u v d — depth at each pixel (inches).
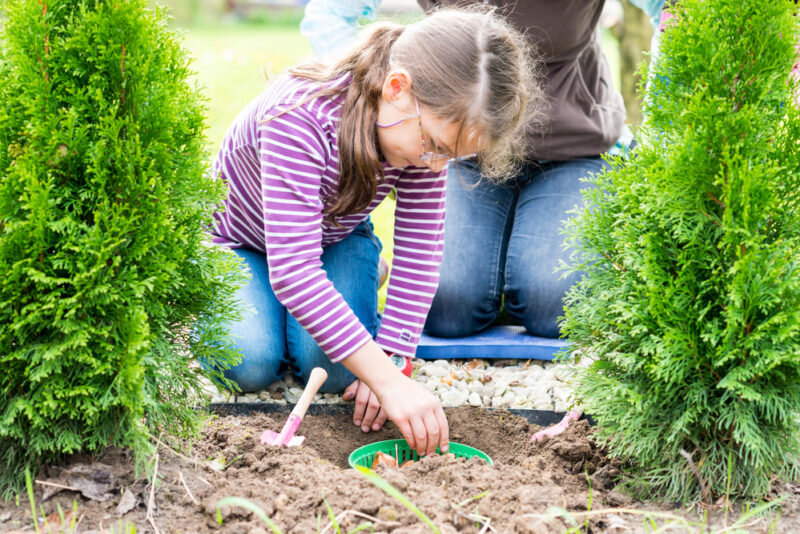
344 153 84.8
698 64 73.5
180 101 72.9
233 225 108.1
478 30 82.1
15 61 67.4
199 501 71.4
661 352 69.9
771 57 71.1
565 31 119.7
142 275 69.5
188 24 629.0
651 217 74.2
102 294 67.2
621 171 79.1
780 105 73.4
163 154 69.2
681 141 72.4
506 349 122.9
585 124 126.8
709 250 71.7
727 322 68.4
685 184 71.7
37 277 64.1
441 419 87.3
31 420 68.9
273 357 105.2
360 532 66.0
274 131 84.6
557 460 84.9
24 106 67.6
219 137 217.3
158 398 75.0
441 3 120.8
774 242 71.0
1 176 68.0
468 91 79.6
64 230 67.0
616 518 71.6
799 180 72.7
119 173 67.4
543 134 126.6
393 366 87.2
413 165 91.6
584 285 81.6
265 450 82.3
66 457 72.8
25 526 66.3
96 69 68.4
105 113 67.1
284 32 576.7
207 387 108.9
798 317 66.2
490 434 98.3
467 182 134.7
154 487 71.5
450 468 76.7
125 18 67.1
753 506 74.3
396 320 101.9
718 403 72.3
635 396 73.0
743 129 70.1
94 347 68.0
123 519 67.9
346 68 87.5
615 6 198.2
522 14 118.6
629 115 187.5
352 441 99.2
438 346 123.3
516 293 127.6
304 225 85.1
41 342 67.7
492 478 74.8
